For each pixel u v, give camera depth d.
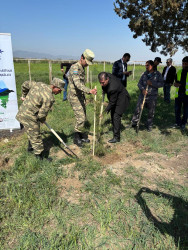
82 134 4.82
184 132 5.06
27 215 2.41
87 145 4.20
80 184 3.05
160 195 2.78
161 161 3.76
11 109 5.02
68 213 2.47
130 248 2.03
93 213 2.46
